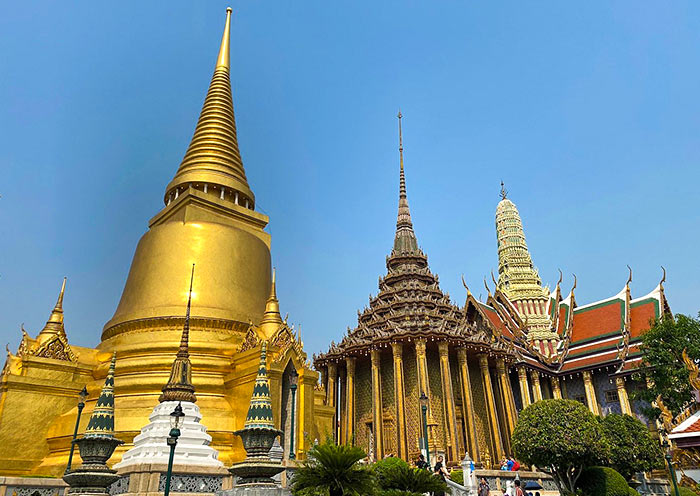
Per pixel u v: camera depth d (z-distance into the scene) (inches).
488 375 1694.1
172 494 581.6
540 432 1024.2
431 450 1409.9
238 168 1595.7
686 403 1267.2
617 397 1898.4
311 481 473.7
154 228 1368.1
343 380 1825.8
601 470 1036.5
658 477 1501.0
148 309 1195.9
